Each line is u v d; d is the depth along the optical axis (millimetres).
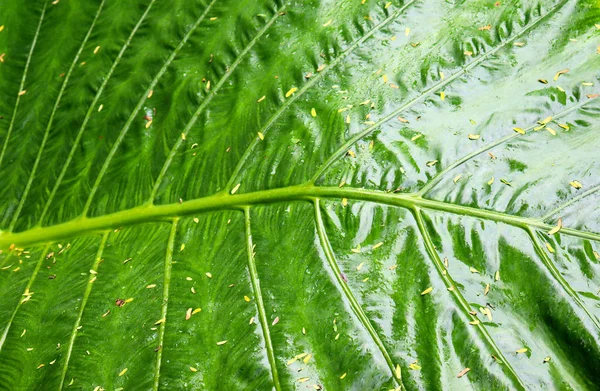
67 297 892
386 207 849
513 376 797
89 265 908
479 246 825
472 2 902
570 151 837
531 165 837
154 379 840
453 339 810
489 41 886
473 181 841
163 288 872
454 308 815
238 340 837
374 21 915
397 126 874
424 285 825
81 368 859
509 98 865
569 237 812
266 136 904
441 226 835
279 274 852
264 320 838
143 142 944
